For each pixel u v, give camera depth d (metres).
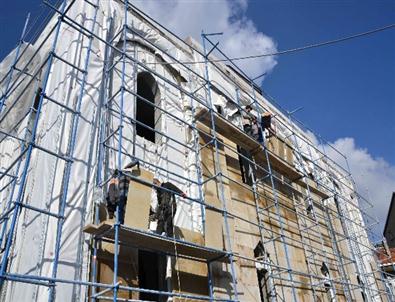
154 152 11.86
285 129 20.80
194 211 11.89
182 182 12.25
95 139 10.06
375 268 23.16
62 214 7.86
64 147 9.30
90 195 9.31
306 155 21.44
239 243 12.43
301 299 14.13
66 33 11.38
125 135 11.09
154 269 11.12
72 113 9.42
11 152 11.87
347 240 21.17
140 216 8.61
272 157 15.68
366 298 19.75
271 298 12.81
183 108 13.89
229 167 14.02
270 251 13.77
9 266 8.32
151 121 14.32
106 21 12.09
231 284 11.26
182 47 15.56
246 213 13.51
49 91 10.52
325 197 19.70
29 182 9.37
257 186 15.05
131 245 9.13
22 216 8.89
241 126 16.31
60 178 8.91
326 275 16.61
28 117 11.11
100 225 8.19
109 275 8.82
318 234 17.72
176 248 9.68
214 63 17.14
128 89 10.98
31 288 7.71
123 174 8.80
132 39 12.98
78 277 8.27
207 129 13.65
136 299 9.12
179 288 10.02
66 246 8.37
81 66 10.62
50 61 8.88
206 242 10.22
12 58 13.33
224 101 16.30
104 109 10.65
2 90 12.74
